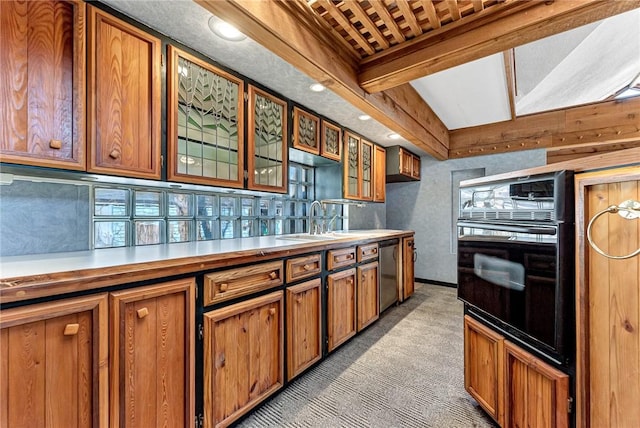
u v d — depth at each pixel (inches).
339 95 81.1
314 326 78.0
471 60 68.3
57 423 35.2
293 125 92.6
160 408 44.8
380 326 109.6
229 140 71.7
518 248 48.9
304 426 57.3
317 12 60.1
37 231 52.5
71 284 35.7
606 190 36.2
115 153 50.5
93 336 37.9
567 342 40.4
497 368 53.4
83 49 46.6
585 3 50.8
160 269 44.3
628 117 126.1
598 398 37.4
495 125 156.6
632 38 90.2
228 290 54.6
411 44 70.1
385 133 131.1
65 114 44.9
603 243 36.8
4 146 39.6
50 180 54.0
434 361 83.2
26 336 33.1
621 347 34.9
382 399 66.0
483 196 59.6
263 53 66.1
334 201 129.7
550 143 141.9
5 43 39.8
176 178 59.7
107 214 63.0
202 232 83.6
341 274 89.0
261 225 104.3
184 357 47.9
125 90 51.9
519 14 57.4
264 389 62.4
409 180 179.9
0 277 31.7
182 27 56.5
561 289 40.9
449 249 173.6
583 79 114.0
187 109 62.4
